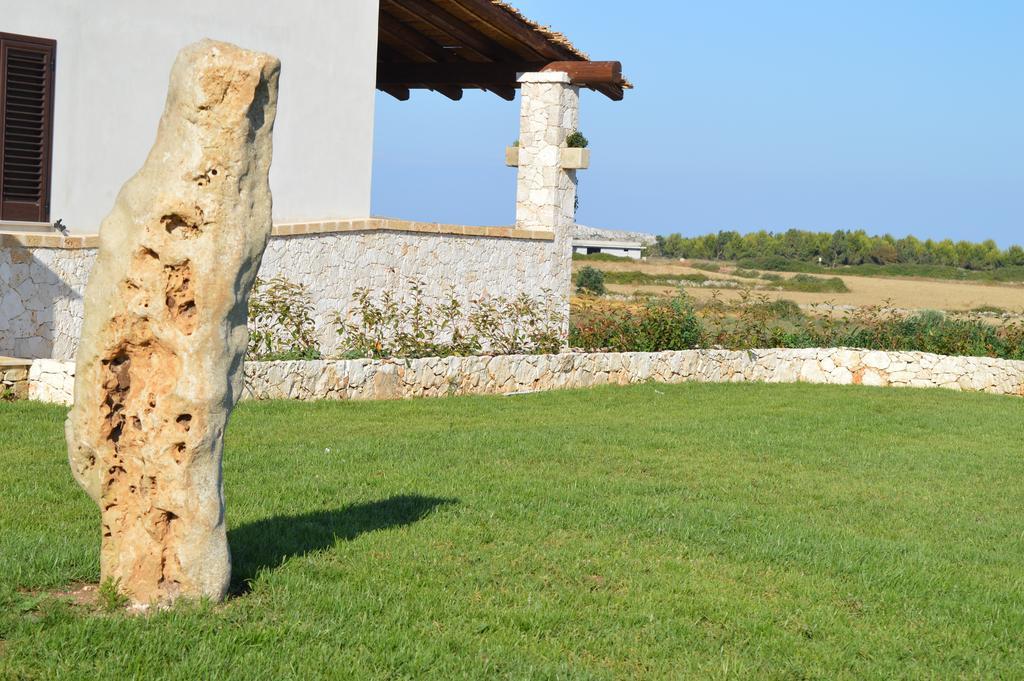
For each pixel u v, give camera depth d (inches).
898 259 3506.4
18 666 175.0
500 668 193.5
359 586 228.7
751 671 200.8
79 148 570.3
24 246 503.8
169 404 194.2
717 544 285.4
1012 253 3378.4
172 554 201.8
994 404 662.5
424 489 323.9
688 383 669.3
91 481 199.6
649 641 212.8
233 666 181.9
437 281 727.1
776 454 430.9
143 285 191.5
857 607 245.0
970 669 213.3
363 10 717.9
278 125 673.0
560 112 811.4
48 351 517.0
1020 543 312.8
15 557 225.6
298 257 636.1
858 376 754.8
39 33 549.0
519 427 462.0
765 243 3693.4
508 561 255.3
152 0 594.9
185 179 189.0
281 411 461.4
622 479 358.6
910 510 346.9
